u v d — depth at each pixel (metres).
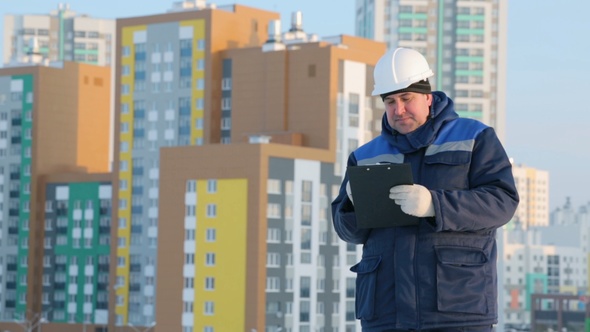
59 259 161.00
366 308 7.79
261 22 161.62
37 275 162.12
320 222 139.75
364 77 148.50
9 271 164.38
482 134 7.90
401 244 7.70
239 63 152.25
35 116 168.12
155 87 157.38
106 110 178.75
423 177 7.91
